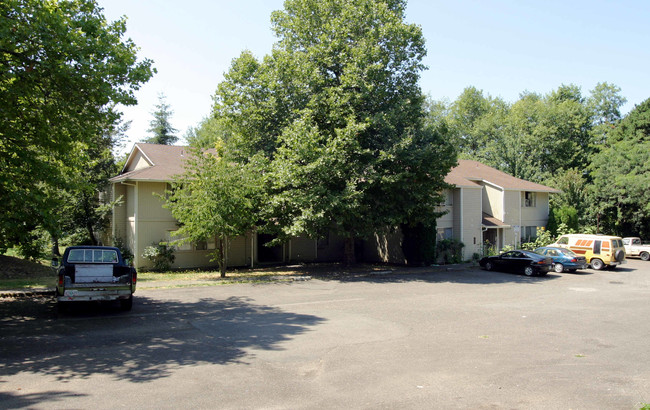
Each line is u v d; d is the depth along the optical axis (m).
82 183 13.05
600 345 9.95
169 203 20.86
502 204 34.91
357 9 23.50
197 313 13.02
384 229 26.05
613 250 27.53
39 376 7.31
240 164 22.17
